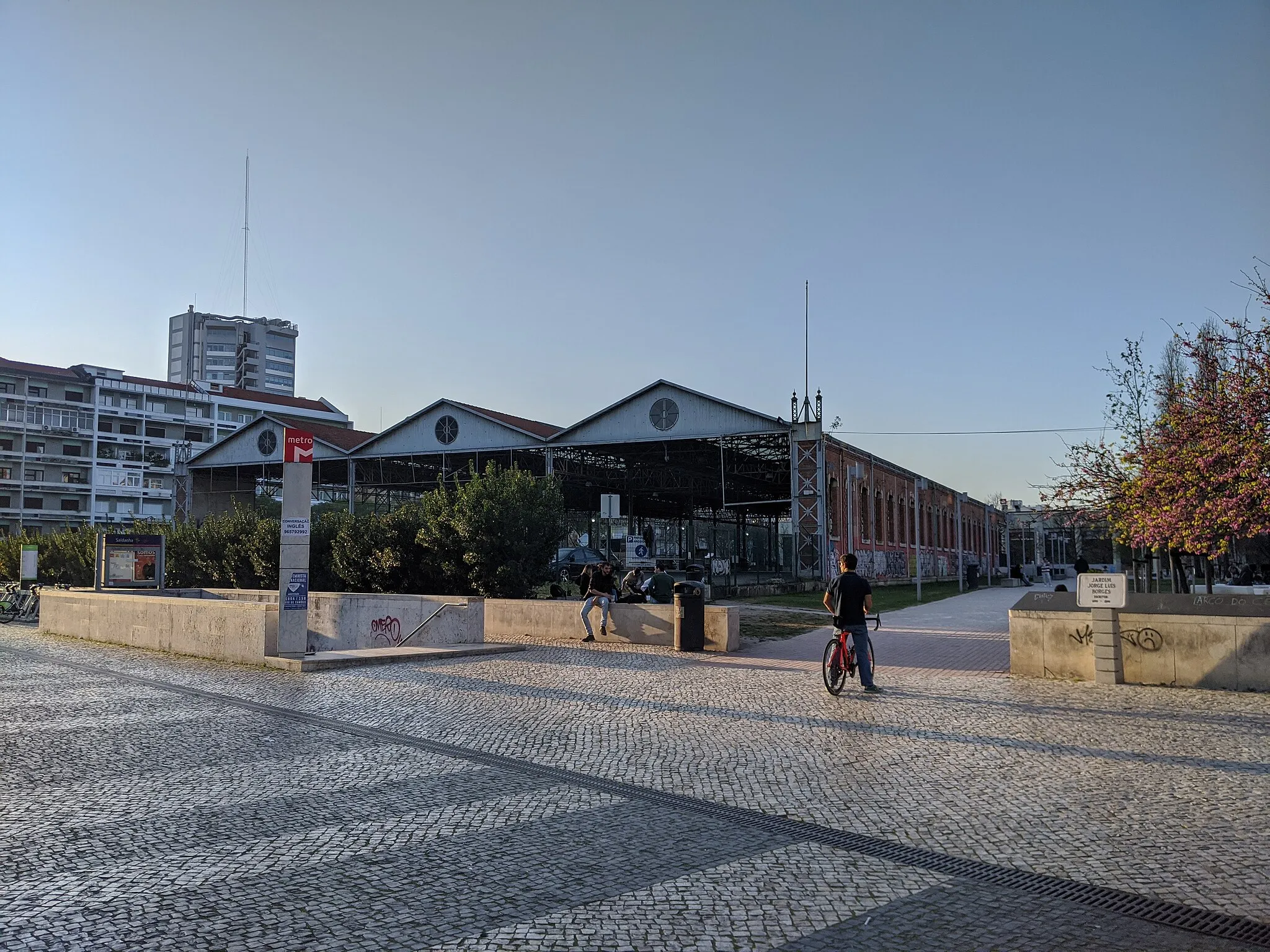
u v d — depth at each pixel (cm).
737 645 1753
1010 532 9519
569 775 782
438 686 1292
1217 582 2994
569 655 1669
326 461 5394
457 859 563
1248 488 1406
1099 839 611
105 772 786
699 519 7131
